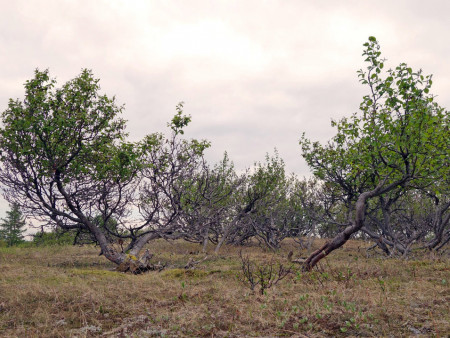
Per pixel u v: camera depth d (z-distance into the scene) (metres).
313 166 17.72
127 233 19.94
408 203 19.92
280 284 9.13
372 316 5.93
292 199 23.81
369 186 16.20
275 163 23.89
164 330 6.02
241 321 6.27
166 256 18.77
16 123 15.27
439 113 12.36
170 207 18.72
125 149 17.02
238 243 24.23
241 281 9.53
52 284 9.70
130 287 9.33
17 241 41.41
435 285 8.07
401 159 12.60
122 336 5.98
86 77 16.64
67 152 16.08
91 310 7.48
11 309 7.64
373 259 14.27
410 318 5.84
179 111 18.20
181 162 18.16
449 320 5.65
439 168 12.59
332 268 11.11
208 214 19.22
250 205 22.88
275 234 22.89
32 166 16.11
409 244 14.82
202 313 6.74
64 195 16.16
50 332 6.32
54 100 16.33
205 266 14.36
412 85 10.90
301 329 5.79
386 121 11.71
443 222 14.90
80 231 17.95
